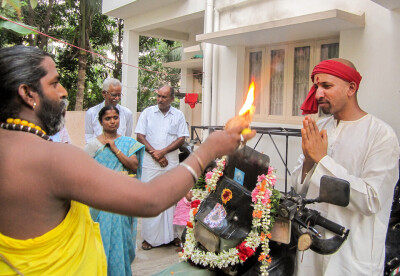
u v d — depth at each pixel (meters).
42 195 1.09
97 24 14.17
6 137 1.13
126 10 7.44
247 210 1.84
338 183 1.69
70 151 1.10
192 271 1.85
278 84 5.25
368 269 1.94
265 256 1.80
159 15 7.09
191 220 2.00
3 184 1.07
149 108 4.41
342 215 2.00
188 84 10.77
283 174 4.97
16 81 1.13
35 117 1.20
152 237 4.18
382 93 3.88
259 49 5.41
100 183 1.06
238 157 1.96
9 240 1.09
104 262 1.46
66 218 1.19
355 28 4.11
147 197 1.07
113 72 15.40
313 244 1.87
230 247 1.82
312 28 4.21
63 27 14.16
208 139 1.20
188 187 1.16
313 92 2.18
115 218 2.86
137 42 8.25
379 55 3.90
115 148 3.04
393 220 2.62
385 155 1.88
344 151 2.03
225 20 5.60
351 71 1.96
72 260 1.21
